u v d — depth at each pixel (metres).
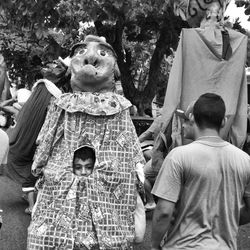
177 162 2.93
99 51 4.38
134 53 12.19
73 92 4.41
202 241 2.90
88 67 4.18
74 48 4.49
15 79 12.51
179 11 6.93
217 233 2.93
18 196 7.02
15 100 7.52
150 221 5.95
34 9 8.19
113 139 4.17
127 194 4.10
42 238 3.87
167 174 2.94
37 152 4.23
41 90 5.73
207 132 3.02
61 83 5.75
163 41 9.62
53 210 3.94
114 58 4.47
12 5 8.26
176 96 4.64
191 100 4.68
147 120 8.34
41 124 5.65
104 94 4.27
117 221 3.99
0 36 11.89
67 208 3.91
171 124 4.74
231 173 2.94
